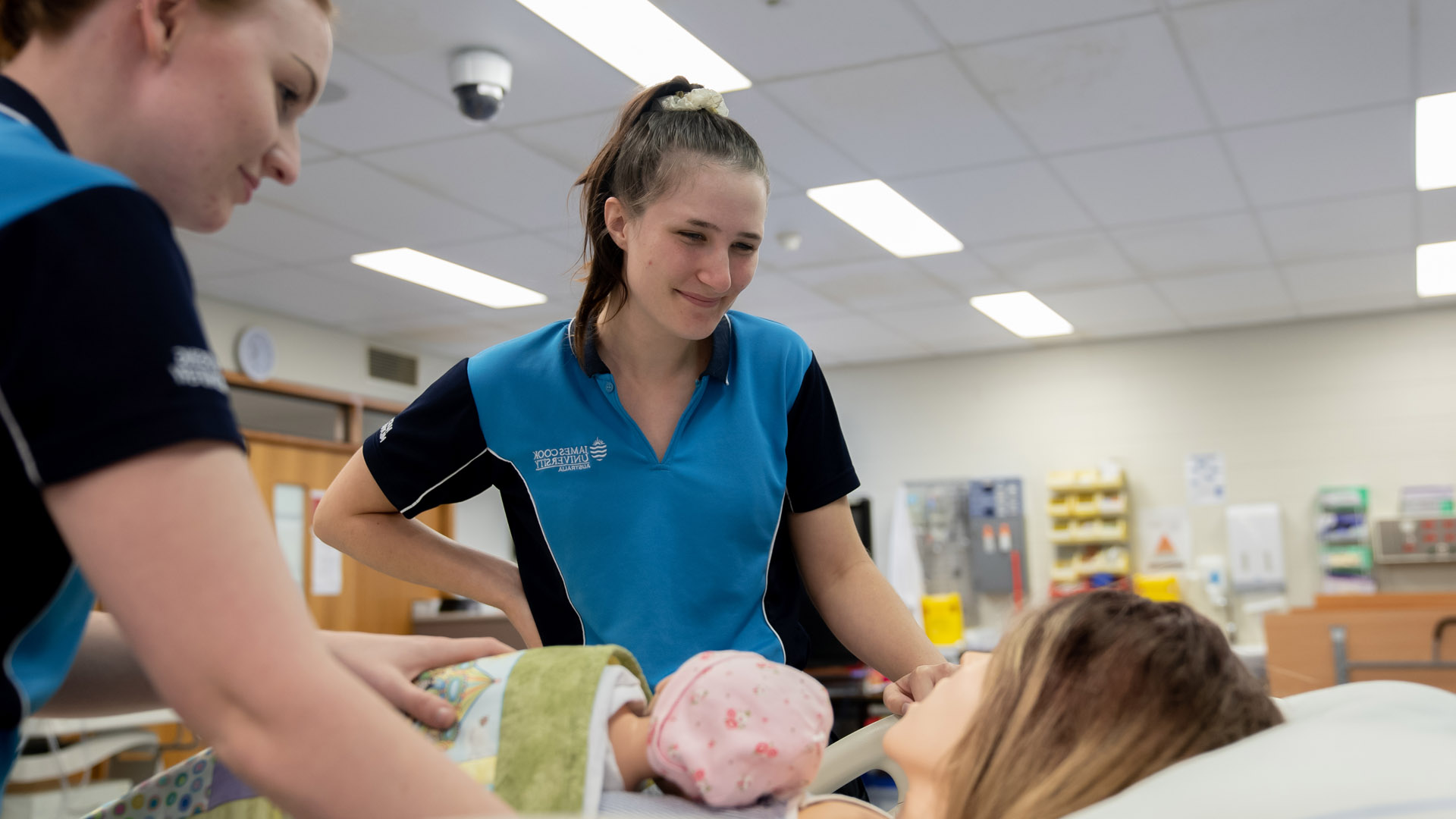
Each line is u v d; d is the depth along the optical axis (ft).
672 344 4.33
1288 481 26.81
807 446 4.65
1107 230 19.04
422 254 19.30
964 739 2.48
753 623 4.39
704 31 11.71
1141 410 28.32
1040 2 11.32
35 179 1.92
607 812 2.59
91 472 1.80
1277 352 27.22
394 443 4.53
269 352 22.59
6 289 1.84
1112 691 2.28
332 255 19.16
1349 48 12.42
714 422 4.41
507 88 12.28
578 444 4.38
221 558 1.85
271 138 2.42
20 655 2.15
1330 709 2.55
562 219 17.56
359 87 12.85
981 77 12.96
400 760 1.87
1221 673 2.31
